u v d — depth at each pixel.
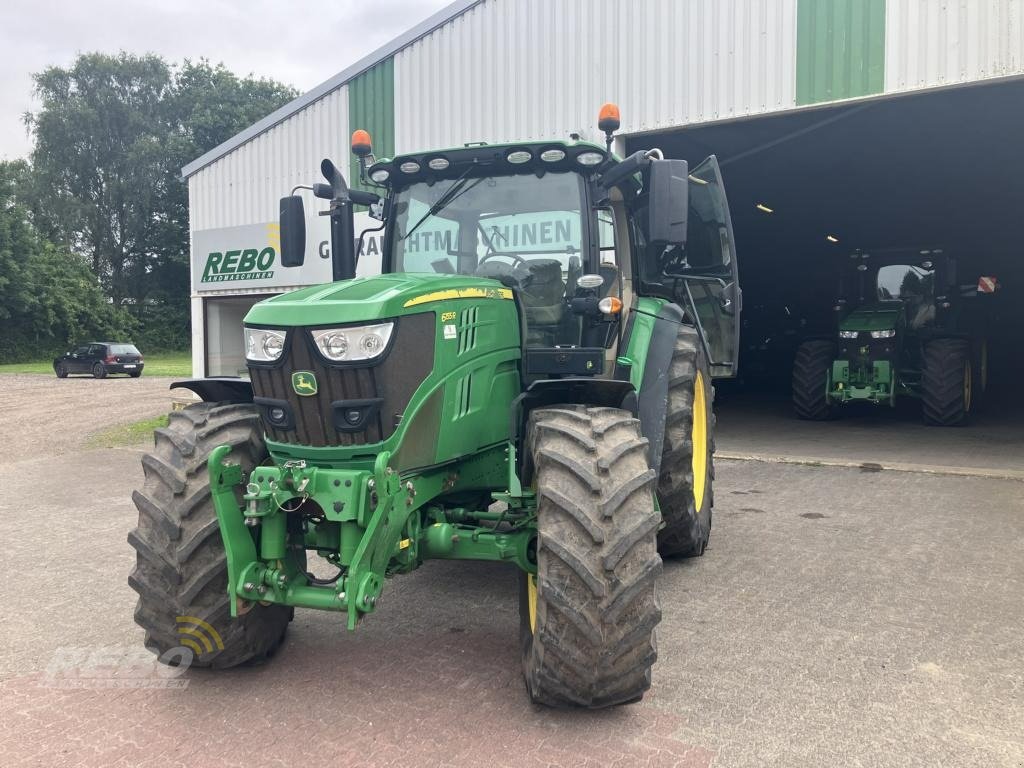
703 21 8.70
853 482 7.75
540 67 9.77
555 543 3.05
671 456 4.79
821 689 3.46
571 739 3.08
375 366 3.13
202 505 3.48
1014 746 2.99
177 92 55.59
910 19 7.69
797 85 8.24
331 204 4.70
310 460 3.27
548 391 3.67
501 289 3.88
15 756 3.04
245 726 3.23
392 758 2.96
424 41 10.69
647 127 9.10
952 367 10.93
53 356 45.97
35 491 8.22
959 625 4.15
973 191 16.94
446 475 3.62
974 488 7.36
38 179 52.84
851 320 11.69
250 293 13.03
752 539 5.82
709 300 5.86
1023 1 7.23
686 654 3.84
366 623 4.33
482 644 4.03
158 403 18.19
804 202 17.52
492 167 4.23
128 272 55.59
